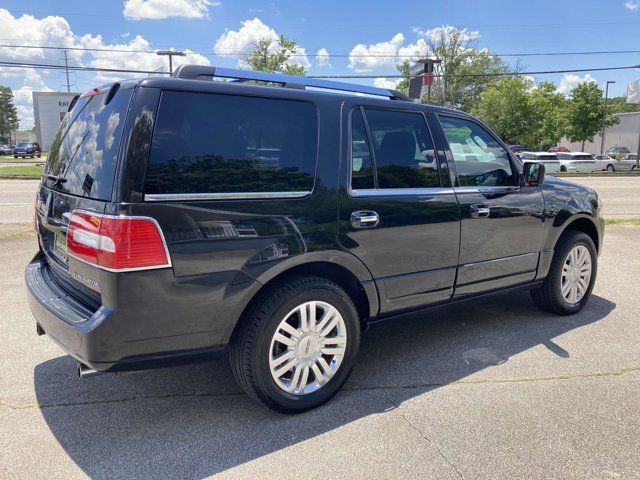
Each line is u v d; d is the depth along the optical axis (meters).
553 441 2.80
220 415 3.08
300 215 2.96
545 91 49.12
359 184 3.25
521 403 3.21
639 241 8.46
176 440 2.82
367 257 3.27
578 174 30.83
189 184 2.62
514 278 4.30
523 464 2.61
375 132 3.39
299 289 2.97
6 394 3.30
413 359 3.89
